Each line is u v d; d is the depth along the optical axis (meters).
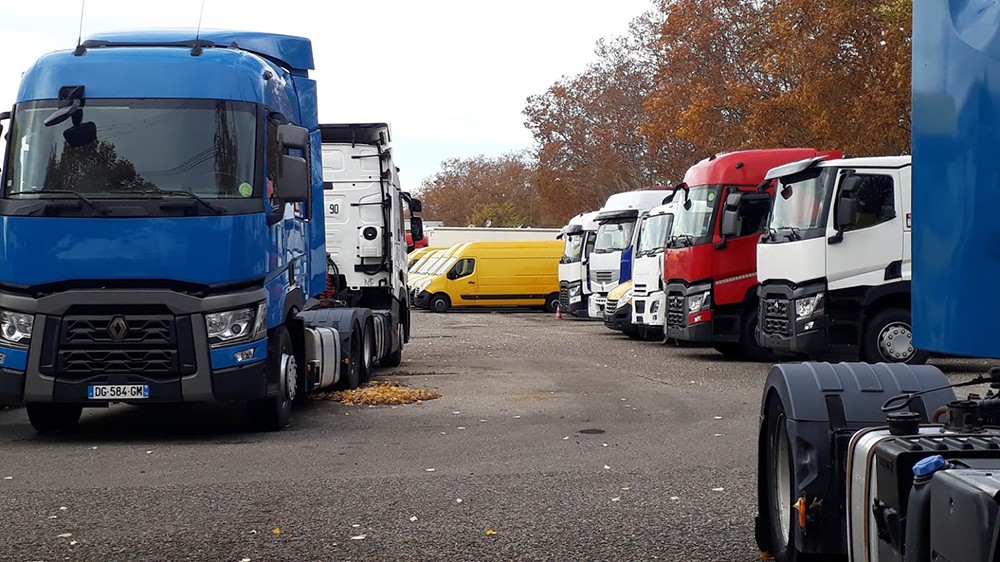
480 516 7.62
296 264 13.09
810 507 5.43
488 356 23.73
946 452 3.90
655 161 51.53
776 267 18.52
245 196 11.34
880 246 17.70
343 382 15.87
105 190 11.15
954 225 3.85
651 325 26.80
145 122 11.34
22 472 9.62
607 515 7.61
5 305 11.19
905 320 17.66
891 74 26.83
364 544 6.86
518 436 11.58
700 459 9.91
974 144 3.73
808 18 29.12
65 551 6.73
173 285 11.19
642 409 13.84
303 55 14.79
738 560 6.38
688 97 40.28
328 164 19.98
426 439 11.45
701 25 40.78
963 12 3.89
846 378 5.66
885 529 4.12
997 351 3.63
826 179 17.88
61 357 11.16
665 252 23.34
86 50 11.69
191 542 6.95
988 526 3.17
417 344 28.00
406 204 23.64
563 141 59.31
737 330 21.81
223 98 11.48
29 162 11.28
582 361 22.20
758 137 32.09
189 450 10.89
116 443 11.46
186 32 13.59
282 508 7.97
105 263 11.06
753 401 14.59
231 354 11.25
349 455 10.44
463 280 49.91
